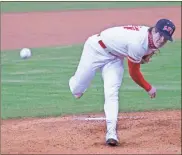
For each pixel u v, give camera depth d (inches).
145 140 786.2
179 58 1480.1
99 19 2206.0
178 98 1096.8
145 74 1315.2
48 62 1445.6
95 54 776.3
